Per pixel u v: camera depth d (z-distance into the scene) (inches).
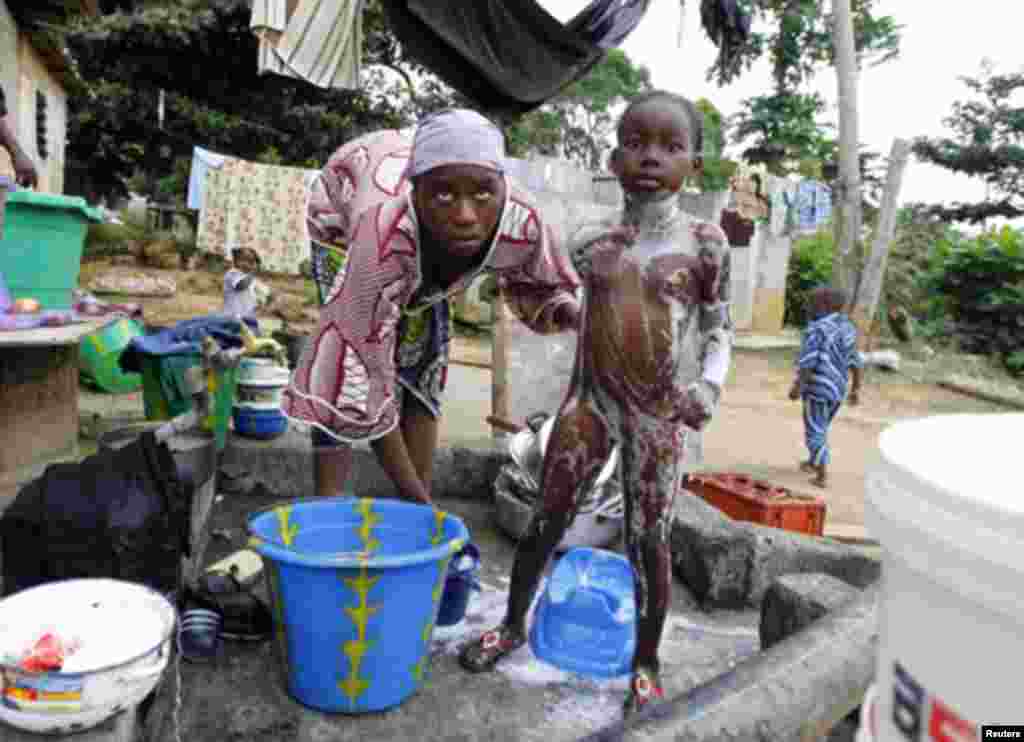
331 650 80.3
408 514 96.7
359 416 95.6
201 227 434.0
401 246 86.6
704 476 177.6
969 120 899.4
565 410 88.5
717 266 82.0
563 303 100.6
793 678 64.6
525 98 194.1
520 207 91.6
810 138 835.4
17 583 89.4
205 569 113.6
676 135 78.8
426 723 83.1
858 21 679.1
